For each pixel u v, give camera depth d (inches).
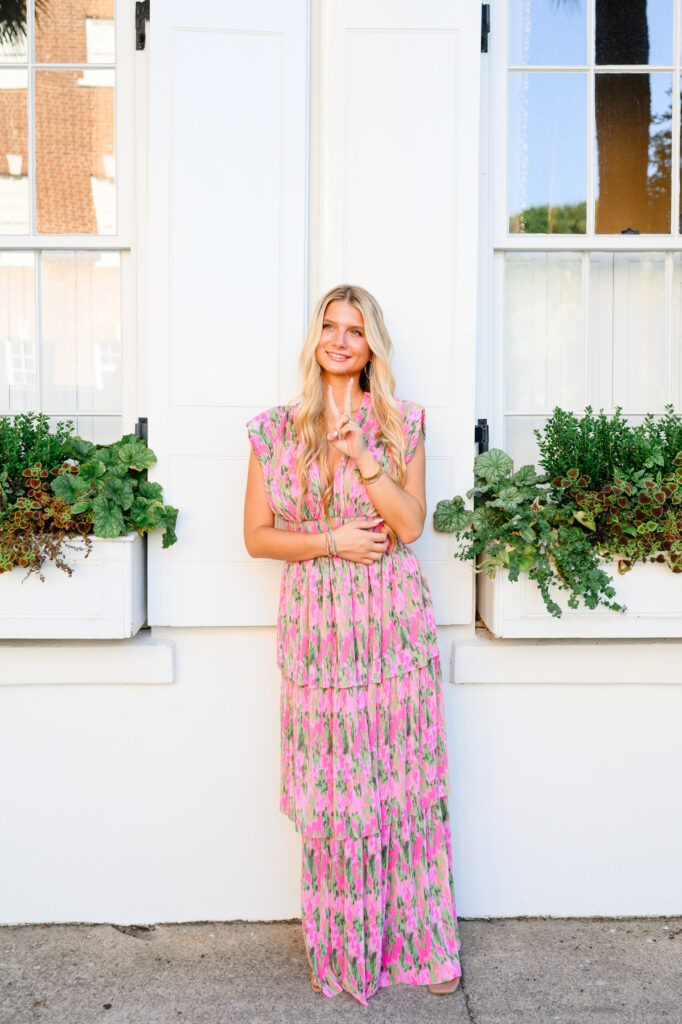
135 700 102.9
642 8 108.6
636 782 105.1
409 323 101.3
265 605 102.1
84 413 110.3
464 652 102.4
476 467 101.7
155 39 98.1
